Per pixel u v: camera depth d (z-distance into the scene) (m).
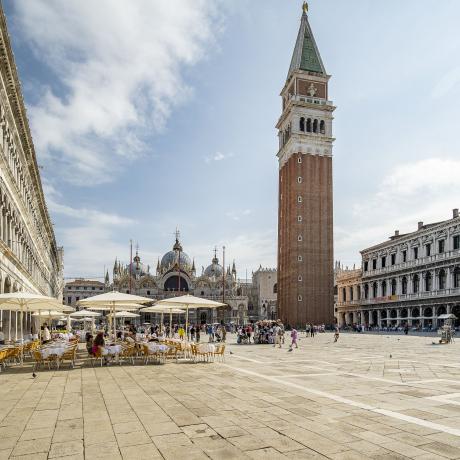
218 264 180.00
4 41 29.03
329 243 112.62
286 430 11.70
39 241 68.31
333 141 117.94
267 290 184.88
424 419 12.80
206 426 12.10
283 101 132.12
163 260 171.00
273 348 42.84
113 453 10.02
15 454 9.99
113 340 33.16
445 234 80.50
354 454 9.91
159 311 50.72
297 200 112.44
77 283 191.62
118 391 17.25
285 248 116.38
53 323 101.31
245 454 9.92
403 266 94.00
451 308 77.81
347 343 51.31
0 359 23.41
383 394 16.59
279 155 127.69
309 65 121.69
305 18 128.50
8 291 37.69
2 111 32.19
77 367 24.86
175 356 29.77
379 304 103.19
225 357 31.94
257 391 17.19
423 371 23.64
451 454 9.92
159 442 10.75
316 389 17.66
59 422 12.60
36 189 58.41
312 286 109.50
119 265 179.12
